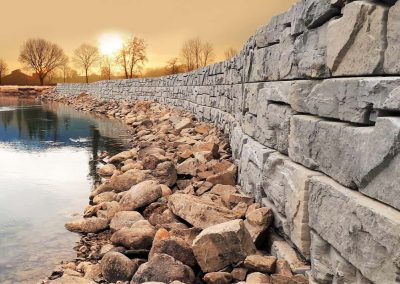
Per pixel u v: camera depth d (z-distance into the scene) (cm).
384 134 262
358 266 283
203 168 762
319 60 371
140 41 6662
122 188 723
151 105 2477
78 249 515
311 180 359
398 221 243
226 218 490
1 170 984
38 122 2139
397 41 267
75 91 4822
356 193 301
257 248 460
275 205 461
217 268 390
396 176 253
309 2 383
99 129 1830
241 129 749
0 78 9019
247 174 602
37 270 457
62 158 1143
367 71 295
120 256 416
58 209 684
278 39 498
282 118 474
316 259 349
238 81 821
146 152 1009
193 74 1669
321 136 359
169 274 368
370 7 290
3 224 610
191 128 1320
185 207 517
